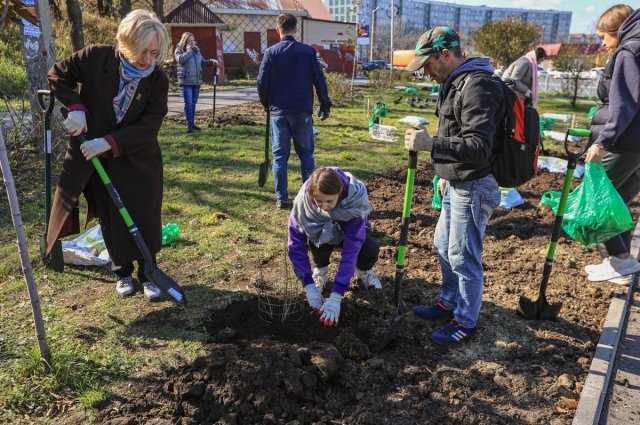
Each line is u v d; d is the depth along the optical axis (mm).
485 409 2889
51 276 4098
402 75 28266
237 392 2816
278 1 29844
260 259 4578
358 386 2990
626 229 3943
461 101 2934
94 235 4680
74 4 14914
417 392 2971
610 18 3953
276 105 5762
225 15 27734
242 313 3623
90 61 3299
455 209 3225
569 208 4086
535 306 3793
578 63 20969
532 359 3352
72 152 3414
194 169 7461
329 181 3055
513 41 21500
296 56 5652
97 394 2820
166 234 4797
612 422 2908
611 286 4383
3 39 16391
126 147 3283
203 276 4230
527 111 3025
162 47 3221
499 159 3061
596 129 4062
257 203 6105
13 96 13016
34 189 6211
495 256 4980
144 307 3729
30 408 2719
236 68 28578
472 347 3451
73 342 3254
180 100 16109
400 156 9094
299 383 2881
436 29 3039
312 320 3516
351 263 3387
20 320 3482
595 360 3328
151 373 3023
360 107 16656
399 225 5621
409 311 3832
